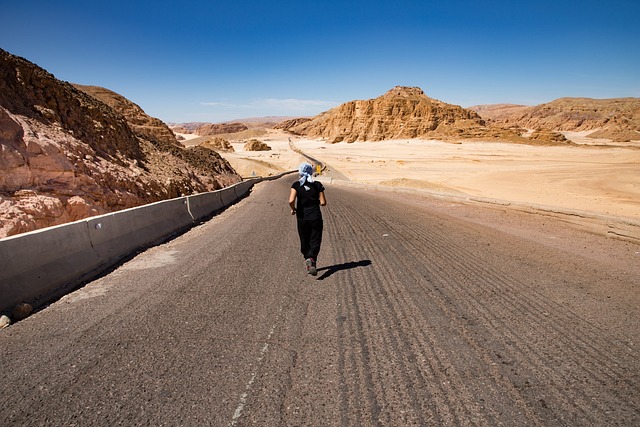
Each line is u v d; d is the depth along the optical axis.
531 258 7.00
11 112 9.17
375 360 3.28
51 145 8.96
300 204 5.82
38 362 3.30
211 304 4.64
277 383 2.95
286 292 5.07
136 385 2.94
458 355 3.36
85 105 13.56
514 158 105.38
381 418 2.52
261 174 65.69
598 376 3.04
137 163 14.51
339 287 5.28
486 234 9.57
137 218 8.20
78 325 4.07
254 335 3.78
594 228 9.66
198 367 3.19
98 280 5.73
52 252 5.32
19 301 4.46
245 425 2.47
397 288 5.23
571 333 3.82
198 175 21.23
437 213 14.10
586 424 2.47
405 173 64.38
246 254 7.36
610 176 53.56
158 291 5.15
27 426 2.49
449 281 5.55
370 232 9.89
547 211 11.98
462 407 2.63
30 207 7.52
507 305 4.59
